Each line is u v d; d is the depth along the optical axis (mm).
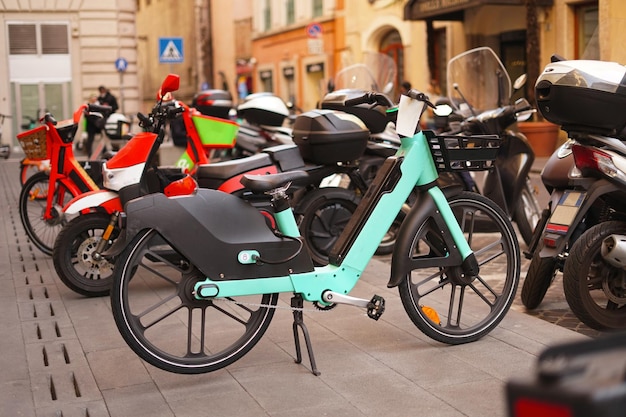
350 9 29734
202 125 7680
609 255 4820
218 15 44500
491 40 22500
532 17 19453
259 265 4250
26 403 3977
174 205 4125
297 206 6848
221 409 3848
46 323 5543
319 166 6867
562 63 5051
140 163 5961
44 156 7547
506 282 4875
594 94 4891
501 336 4887
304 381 4203
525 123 18562
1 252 8414
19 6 30047
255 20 38406
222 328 5191
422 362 4453
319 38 25359
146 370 4461
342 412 3764
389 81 9156
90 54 30438
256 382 4207
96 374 4414
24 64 30250
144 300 6023
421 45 25422
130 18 30703
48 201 7605
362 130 6859
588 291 4953
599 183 5105
